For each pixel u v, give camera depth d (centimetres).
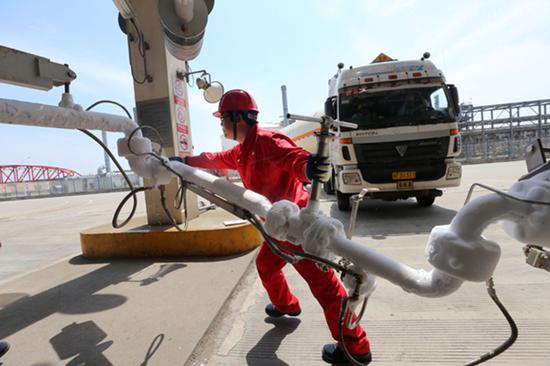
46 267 384
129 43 444
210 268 338
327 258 120
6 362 192
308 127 1068
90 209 1195
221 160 228
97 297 283
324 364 182
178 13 340
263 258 206
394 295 260
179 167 179
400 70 572
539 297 242
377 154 539
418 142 528
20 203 2055
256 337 213
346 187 559
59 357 195
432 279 97
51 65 175
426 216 564
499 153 2517
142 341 207
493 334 201
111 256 406
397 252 371
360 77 577
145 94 446
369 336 207
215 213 519
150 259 389
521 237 88
